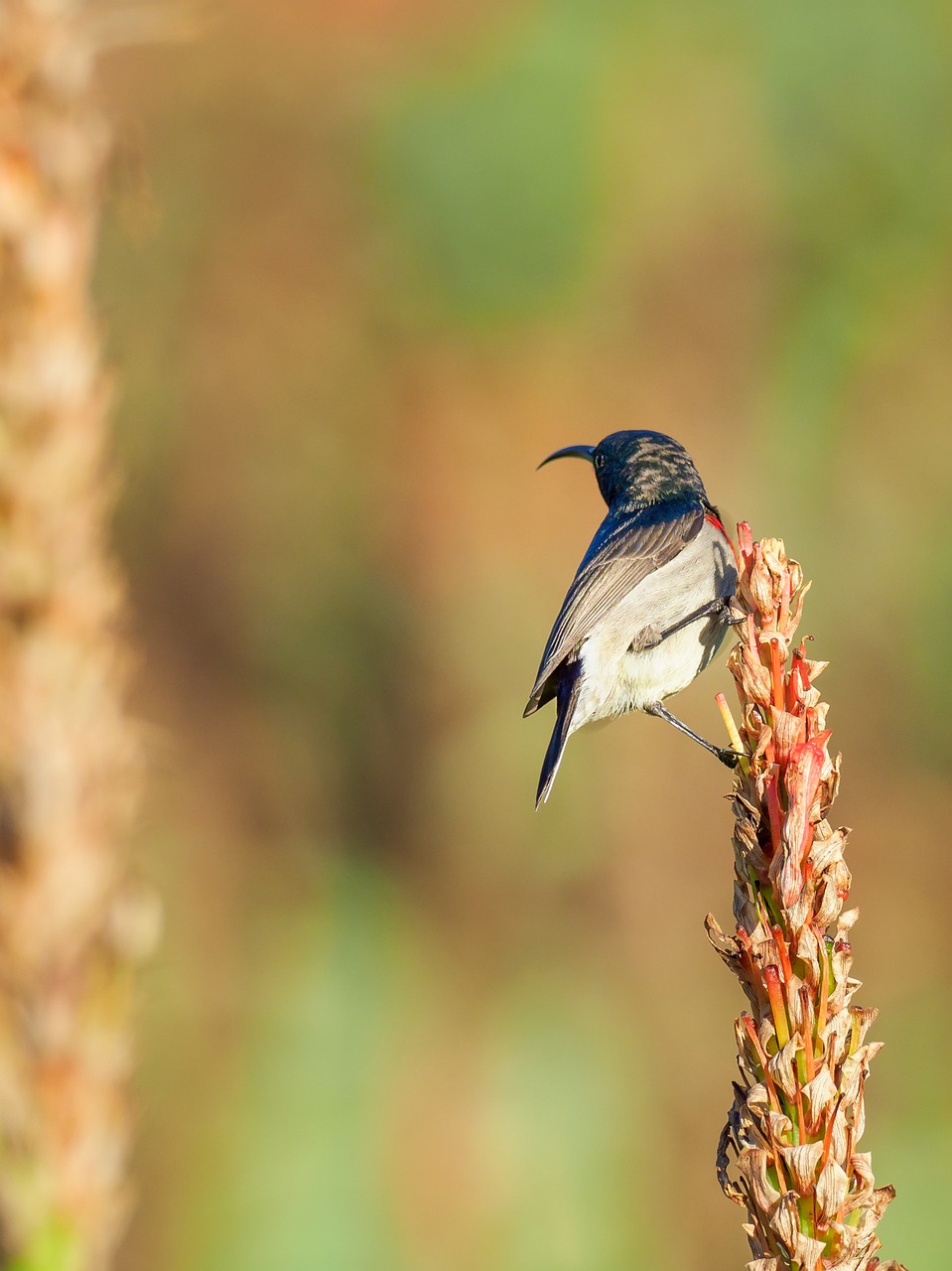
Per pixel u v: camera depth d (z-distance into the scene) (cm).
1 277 345
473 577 1545
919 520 1720
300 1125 1248
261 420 1664
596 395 1636
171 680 1577
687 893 1391
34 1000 340
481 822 1453
